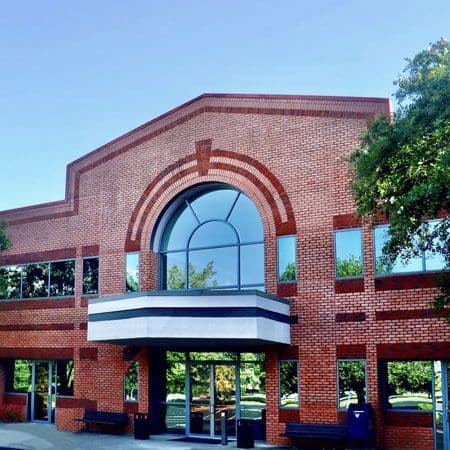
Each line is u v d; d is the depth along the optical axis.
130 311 19.77
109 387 23.39
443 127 14.10
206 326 18.91
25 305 26.20
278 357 20.52
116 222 24.39
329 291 20.00
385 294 19.19
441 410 18.39
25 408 26.22
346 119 20.61
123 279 23.75
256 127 22.11
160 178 23.67
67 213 25.83
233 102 22.66
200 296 19.11
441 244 16.78
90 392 23.78
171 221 23.80
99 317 20.64
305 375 19.97
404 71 15.41
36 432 23.30
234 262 22.16
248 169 22.00
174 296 19.28
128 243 23.94
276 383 20.41
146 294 19.45
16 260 26.86
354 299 19.61
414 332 18.62
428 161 14.65
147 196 23.81
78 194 25.66
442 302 15.48
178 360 22.97
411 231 14.70
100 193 25.05
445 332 18.22
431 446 18.34
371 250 19.56
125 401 22.97
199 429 22.12
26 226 26.83
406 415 18.81
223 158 22.52
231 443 20.52
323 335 19.89
